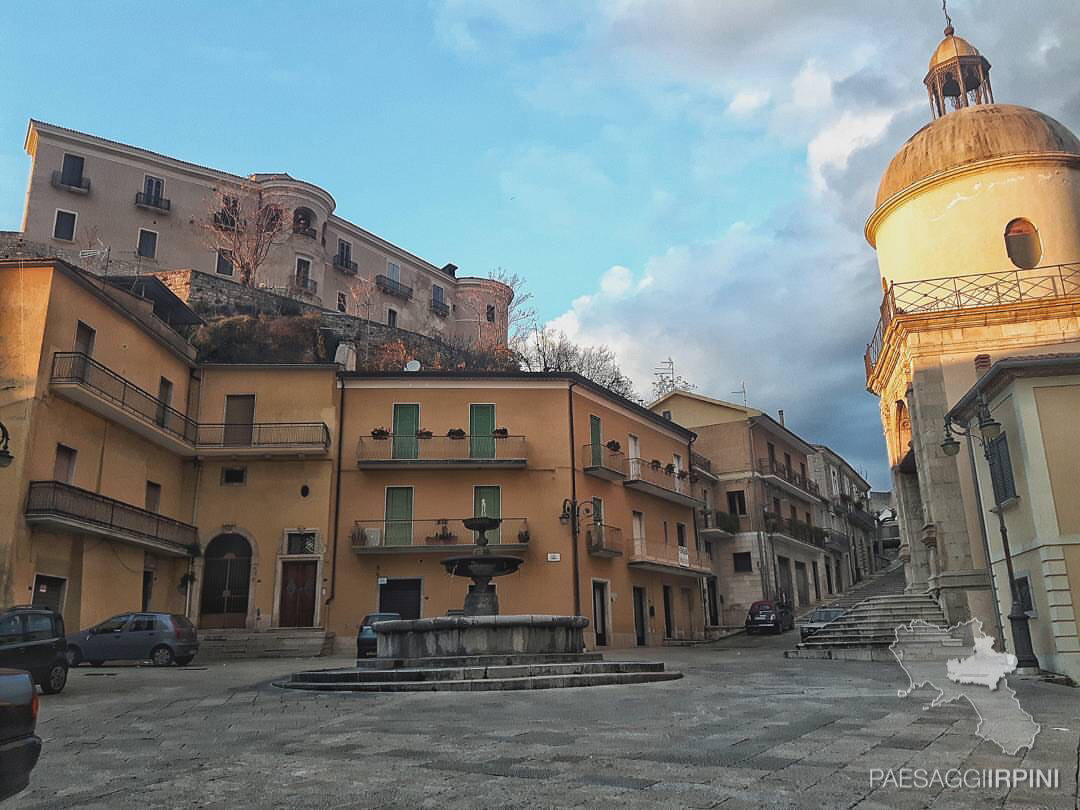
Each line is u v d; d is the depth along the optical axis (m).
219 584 27.84
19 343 21.53
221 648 25.44
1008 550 13.48
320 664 20.97
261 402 29.31
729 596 41.34
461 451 29.30
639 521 33.78
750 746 6.67
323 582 27.69
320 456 28.80
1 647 12.05
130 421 24.69
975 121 22.39
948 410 19.25
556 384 30.72
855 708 9.08
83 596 22.41
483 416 30.09
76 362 22.30
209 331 37.69
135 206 45.12
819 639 20.05
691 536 38.22
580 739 7.13
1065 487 13.41
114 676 16.52
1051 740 6.88
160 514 27.09
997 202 21.39
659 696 10.65
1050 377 13.89
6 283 22.00
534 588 28.36
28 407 20.95
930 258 21.98
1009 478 14.59
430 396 29.98
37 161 42.84
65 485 21.31
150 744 7.48
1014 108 22.73
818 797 4.93
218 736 7.90
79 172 44.00
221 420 29.27
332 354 40.53
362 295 52.31
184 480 28.52
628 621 31.44
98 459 23.86
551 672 12.68
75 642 20.62
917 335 19.86
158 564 26.72
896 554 74.44
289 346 39.12
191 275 39.91
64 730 8.62
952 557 18.53
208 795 5.27
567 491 29.56
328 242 51.75
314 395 29.48
